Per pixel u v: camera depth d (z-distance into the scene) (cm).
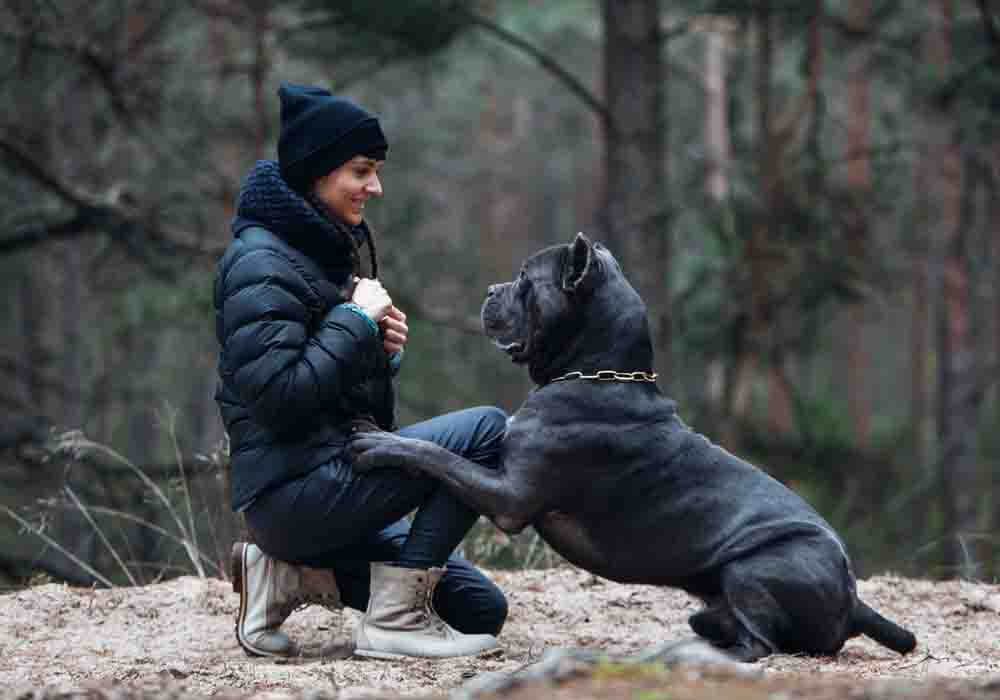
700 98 3120
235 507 568
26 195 1869
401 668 550
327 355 541
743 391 2158
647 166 1602
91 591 724
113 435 2641
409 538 572
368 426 575
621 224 1598
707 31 2047
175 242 1667
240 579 588
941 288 2128
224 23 2158
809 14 1866
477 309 2462
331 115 566
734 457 573
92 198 1606
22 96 1858
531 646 625
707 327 1770
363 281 570
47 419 1872
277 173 567
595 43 3738
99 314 2386
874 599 755
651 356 580
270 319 541
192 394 2734
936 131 1994
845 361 3034
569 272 562
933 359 3744
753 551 551
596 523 566
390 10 1503
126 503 1496
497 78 4147
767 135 1858
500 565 901
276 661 584
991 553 1284
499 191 4575
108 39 1723
